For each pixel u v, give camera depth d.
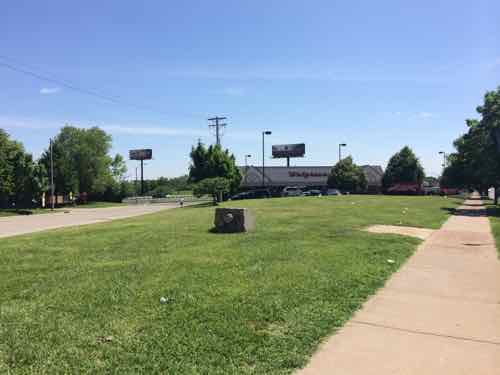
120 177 80.00
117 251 10.12
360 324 5.39
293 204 29.78
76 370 3.99
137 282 7.05
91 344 4.58
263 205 29.17
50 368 4.04
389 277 7.86
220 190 38.25
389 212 22.09
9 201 50.72
